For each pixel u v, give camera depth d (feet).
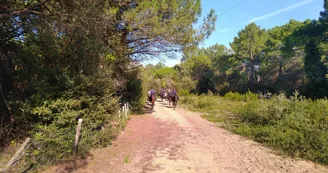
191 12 48.29
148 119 47.70
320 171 19.79
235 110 47.47
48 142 20.22
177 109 70.03
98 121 25.54
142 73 70.08
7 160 17.47
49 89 22.62
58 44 25.72
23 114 21.06
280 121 32.86
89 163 20.10
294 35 127.65
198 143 28.22
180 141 28.96
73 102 22.91
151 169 19.17
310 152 23.52
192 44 51.78
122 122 36.52
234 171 19.25
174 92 74.23
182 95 135.54
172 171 18.85
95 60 27.76
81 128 23.75
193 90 166.40
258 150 25.86
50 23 22.67
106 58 36.14
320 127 27.61
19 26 23.62
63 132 21.94
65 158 20.34
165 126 39.65
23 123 21.98
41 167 17.99
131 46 49.90
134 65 56.75
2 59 23.75
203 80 165.37
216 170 19.39
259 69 160.76
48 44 24.90
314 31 114.21
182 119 48.26
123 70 54.13
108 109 27.99
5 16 20.18
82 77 24.36
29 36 25.35
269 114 35.17
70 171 18.08
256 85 149.07
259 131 31.58
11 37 24.26
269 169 19.92
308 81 107.45
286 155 24.16
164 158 22.11
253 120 38.09
